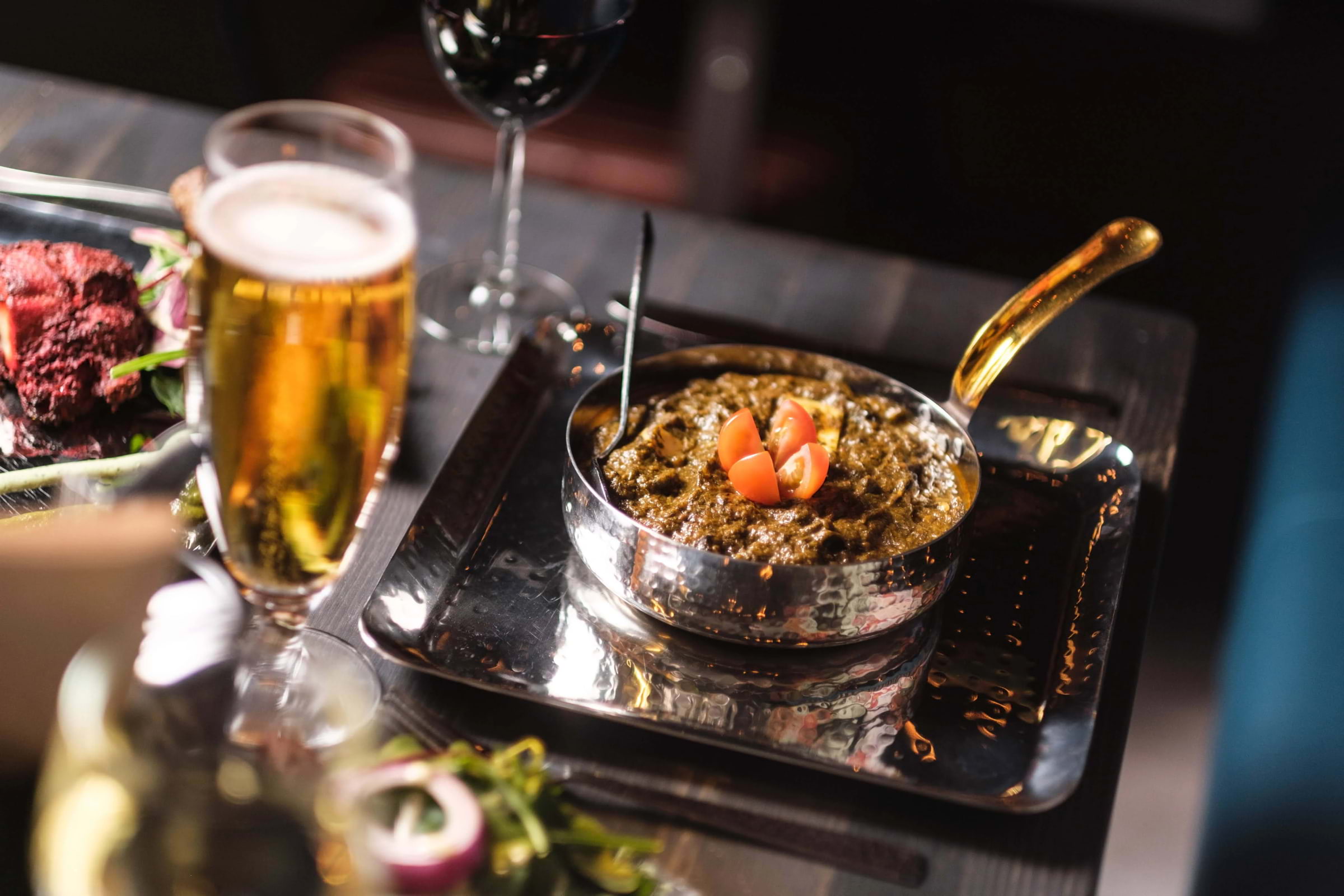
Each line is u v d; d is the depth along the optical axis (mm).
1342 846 954
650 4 2086
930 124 2340
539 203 1045
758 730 718
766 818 692
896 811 702
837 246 1052
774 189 1889
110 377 801
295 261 641
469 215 1034
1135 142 2312
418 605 750
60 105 1044
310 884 556
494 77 894
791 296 1001
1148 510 867
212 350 655
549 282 980
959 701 742
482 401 853
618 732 716
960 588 796
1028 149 2334
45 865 556
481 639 743
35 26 1723
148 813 556
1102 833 706
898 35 2232
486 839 646
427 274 969
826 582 726
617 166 1799
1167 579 1706
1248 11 1945
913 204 2334
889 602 738
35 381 793
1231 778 1045
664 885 665
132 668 588
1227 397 1978
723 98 1865
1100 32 2225
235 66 1736
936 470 805
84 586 675
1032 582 805
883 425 825
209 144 653
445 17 877
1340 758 1003
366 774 643
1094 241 832
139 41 1733
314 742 665
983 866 689
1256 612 1162
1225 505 1820
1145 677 1564
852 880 678
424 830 637
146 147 1023
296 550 689
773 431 800
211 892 552
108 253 838
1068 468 870
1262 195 2291
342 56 1778
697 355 843
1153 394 955
